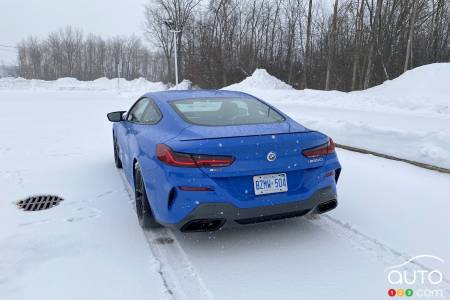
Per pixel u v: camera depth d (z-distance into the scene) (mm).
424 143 6059
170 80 56156
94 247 3488
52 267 3141
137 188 3934
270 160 3184
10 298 2736
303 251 3348
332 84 37719
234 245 3484
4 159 7090
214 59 43750
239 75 43188
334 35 31766
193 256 3299
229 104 4117
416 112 14336
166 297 2732
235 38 44250
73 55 91000
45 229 3896
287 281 2908
